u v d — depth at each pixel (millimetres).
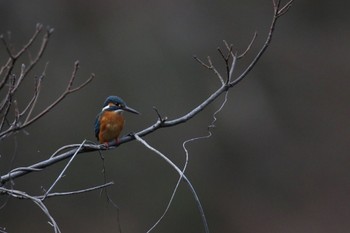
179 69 19438
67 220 16672
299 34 21719
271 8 21016
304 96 20922
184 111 18734
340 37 21859
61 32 19234
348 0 21922
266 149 19734
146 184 17297
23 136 16906
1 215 16547
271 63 20953
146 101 18750
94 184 17078
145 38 19734
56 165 16859
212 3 20609
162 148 17781
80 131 17750
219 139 18969
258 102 20125
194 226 17344
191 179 17953
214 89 19188
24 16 19016
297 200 19109
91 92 18469
